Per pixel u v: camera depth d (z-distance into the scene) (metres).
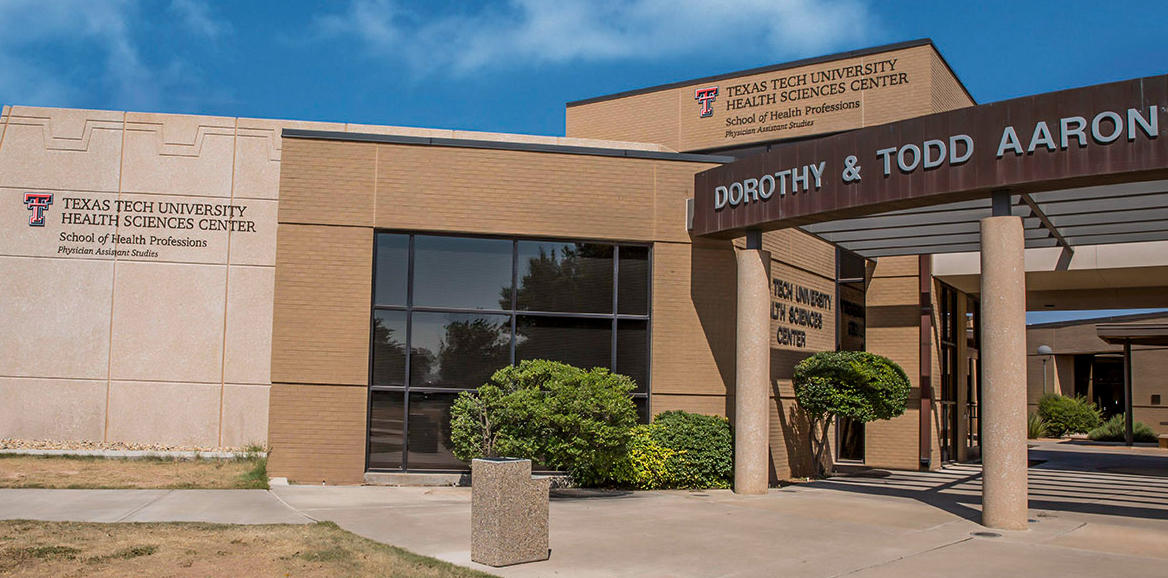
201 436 16.59
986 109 11.77
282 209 15.49
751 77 24.69
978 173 11.77
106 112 16.97
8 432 16.19
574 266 16.23
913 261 21.61
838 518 12.34
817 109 23.59
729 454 15.68
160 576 7.94
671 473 15.37
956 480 18.33
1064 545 10.54
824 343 19.92
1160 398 43.97
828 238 17.84
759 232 15.22
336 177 15.64
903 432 21.25
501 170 16.03
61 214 16.64
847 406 17.23
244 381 16.78
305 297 15.38
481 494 9.02
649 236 16.38
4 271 16.44
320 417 15.20
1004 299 11.70
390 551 9.22
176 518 10.84
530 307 15.98
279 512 11.61
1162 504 14.66
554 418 13.60
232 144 17.22
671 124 25.78
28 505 11.38
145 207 16.84
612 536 10.62
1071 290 25.33
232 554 8.86
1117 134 10.70
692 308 16.45
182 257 16.86
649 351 16.31
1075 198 13.35
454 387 15.62
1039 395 47.84
